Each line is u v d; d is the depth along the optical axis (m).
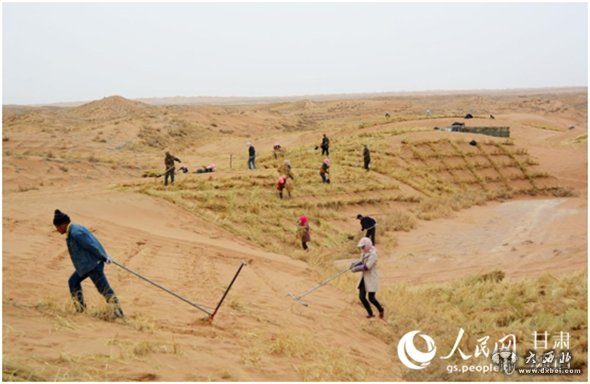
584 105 172.38
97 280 9.12
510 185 49.03
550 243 27.06
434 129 61.66
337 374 8.42
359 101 178.38
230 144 72.81
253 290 14.23
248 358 8.13
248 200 29.77
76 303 8.98
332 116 141.88
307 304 13.77
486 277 18.66
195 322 9.88
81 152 57.34
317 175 37.97
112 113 105.69
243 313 11.39
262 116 106.19
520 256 24.45
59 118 94.56
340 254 25.73
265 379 7.46
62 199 24.12
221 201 28.55
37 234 15.98
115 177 43.59
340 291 16.55
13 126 78.44
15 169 37.66
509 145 56.31
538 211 38.84
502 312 14.05
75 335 7.63
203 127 85.88
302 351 9.21
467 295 16.14
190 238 20.92
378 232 30.02
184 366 7.19
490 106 163.88
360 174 40.31
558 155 59.50
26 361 6.24
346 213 33.28
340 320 12.76
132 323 8.88
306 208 31.75
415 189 41.53
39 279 11.23
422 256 25.69
